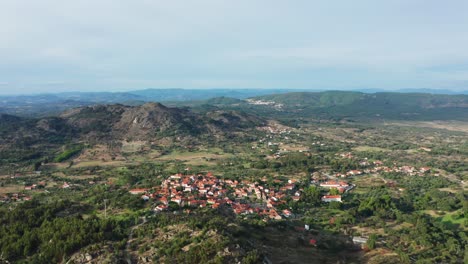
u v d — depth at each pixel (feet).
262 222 457.68
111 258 325.01
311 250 403.95
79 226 387.75
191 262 307.78
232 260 306.14
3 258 351.05
